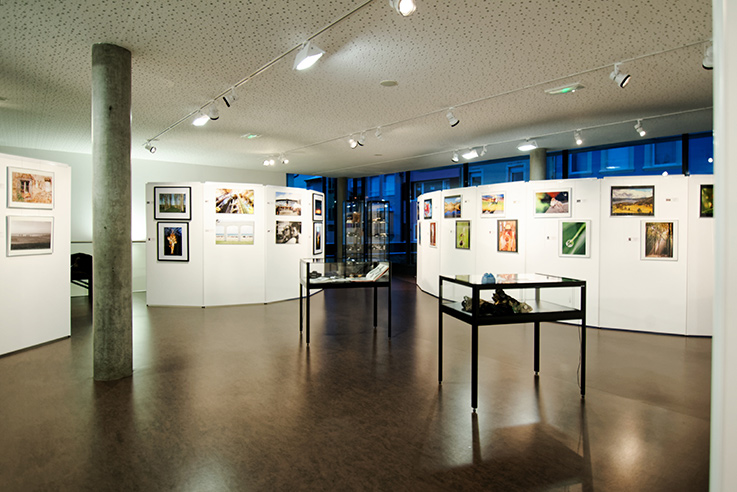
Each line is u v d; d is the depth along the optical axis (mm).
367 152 10422
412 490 2578
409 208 14602
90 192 10438
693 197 6398
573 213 7172
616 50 4410
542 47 4348
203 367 4883
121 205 4402
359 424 3453
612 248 6871
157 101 6223
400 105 6414
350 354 5422
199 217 8695
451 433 3301
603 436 3264
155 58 4656
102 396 4023
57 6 3535
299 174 14680
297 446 3100
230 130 8094
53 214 5949
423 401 3920
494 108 6535
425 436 3252
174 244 8734
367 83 5445
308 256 10109
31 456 2961
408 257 14820
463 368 4871
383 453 3004
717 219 851
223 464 2859
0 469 2799
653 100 6102
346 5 3529
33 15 3686
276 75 5184
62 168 6074
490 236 8398
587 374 4668
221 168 12766
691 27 3893
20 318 5484
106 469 2801
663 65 4805
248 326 7000
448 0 3438
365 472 2768
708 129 7789
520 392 4133
